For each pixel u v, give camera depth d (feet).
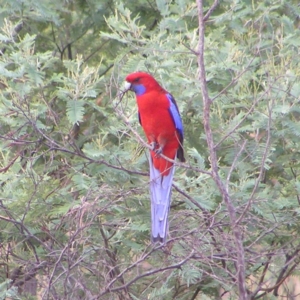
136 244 35.83
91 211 34.09
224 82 39.32
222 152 39.19
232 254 31.81
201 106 38.81
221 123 37.14
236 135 36.78
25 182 35.47
